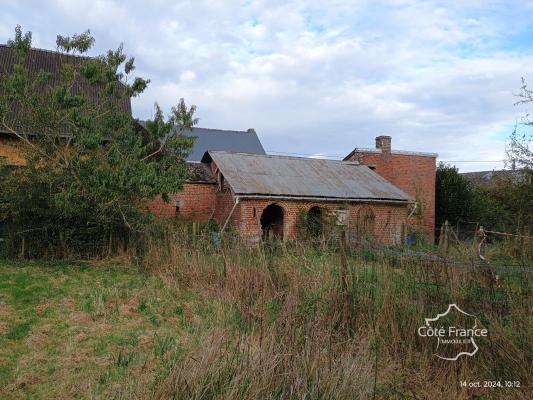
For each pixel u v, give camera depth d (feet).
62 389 17.02
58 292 31.35
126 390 15.98
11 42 42.29
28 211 42.37
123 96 46.42
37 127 42.16
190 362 15.02
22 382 17.31
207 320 24.88
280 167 73.77
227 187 67.92
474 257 21.22
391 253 23.18
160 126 44.98
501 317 17.69
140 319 25.93
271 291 26.48
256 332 19.97
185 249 37.86
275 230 68.95
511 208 63.98
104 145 44.27
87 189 39.86
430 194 95.30
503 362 16.52
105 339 22.39
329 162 81.46
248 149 109.70
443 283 19.57
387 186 76.89
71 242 44.21
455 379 17.06
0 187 42.22
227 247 34.60
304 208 66.64
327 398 14.10
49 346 21.34
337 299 21.80
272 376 14.32
